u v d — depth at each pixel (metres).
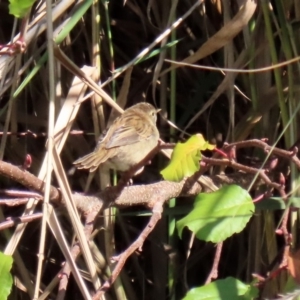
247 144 4.57
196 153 3.59
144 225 7.32
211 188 5.44
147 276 7.45
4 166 4.20
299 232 5.84
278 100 6.04
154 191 5.14
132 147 6.58
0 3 7.14
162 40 6.37
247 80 6.44
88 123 7.15
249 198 3.88
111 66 6.62
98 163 6.23
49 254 7.23
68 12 6.29
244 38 6.11
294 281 3.73
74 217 4.27
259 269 6.11
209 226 3.78
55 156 4.19
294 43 5.74
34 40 6.05
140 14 7.18
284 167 5.91
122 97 6.48
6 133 5.69
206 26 6.73
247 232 6.72
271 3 6.34
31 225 7.20
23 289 6.94
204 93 7.00
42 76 6.73
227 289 3.66
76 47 7.23
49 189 4.01
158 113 7.32
